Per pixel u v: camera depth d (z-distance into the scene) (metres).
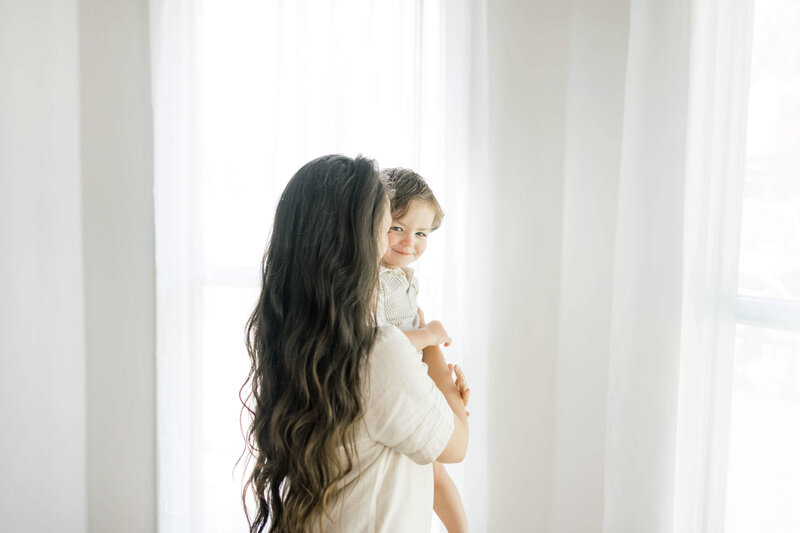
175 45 1.97
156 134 1.98
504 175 2.08
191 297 2.02
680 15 1.53
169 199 2.00
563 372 2.09
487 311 2.08
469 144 2.04
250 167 2.06
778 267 1.45
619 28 1.94
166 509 2.05
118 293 2.11
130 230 2.09
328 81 2.00
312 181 1.02
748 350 1.52
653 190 1.60
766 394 1.46
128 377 2.12
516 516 2.15
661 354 1.58
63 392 2.11
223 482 2.10
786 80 1.42
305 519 0.97
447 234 2.02
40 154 2.06
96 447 2.13
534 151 2.07
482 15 2.02
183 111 1.99
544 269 2.09
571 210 2.05
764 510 1.47
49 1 2.04
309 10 1.99
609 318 2.01
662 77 1.58
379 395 0.98
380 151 2.03
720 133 1.42
